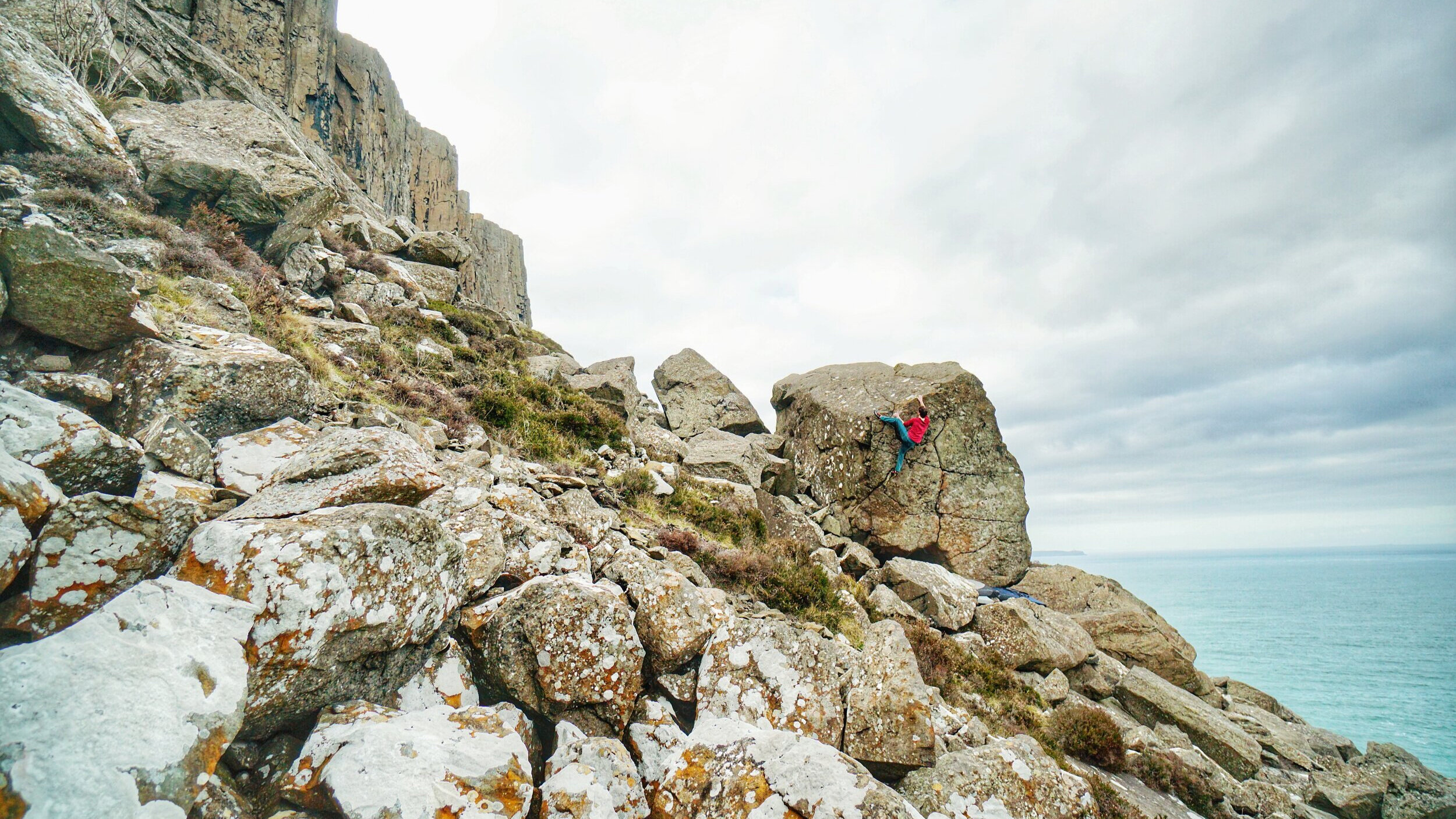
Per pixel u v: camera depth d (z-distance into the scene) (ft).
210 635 12.60
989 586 58.85
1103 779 32.30
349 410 32.40
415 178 245.65
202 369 22.72
